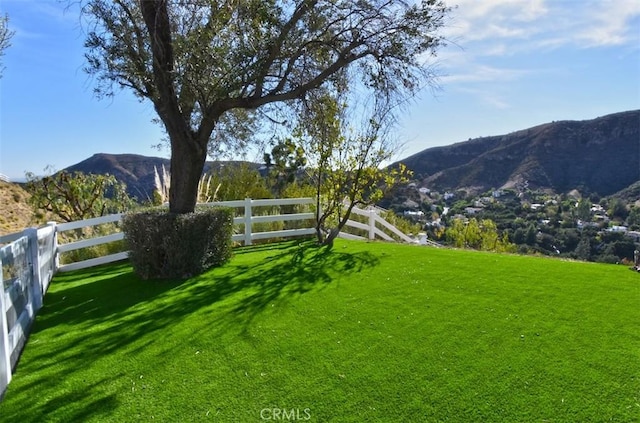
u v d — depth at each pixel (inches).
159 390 141.7
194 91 280.8
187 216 289.4
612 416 123.0
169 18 287.1
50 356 169.6
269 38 281.9
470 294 237.9
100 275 316.2
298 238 470.9
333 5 305.3
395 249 385.1
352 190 417.1
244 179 555.5
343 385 142.8
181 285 268.5
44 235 266.4
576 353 162.9
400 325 193.3
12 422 125.3
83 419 126.3
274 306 221.9
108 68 300.5
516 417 123.9
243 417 126.2
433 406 130.0
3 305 146.7
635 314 203.6
